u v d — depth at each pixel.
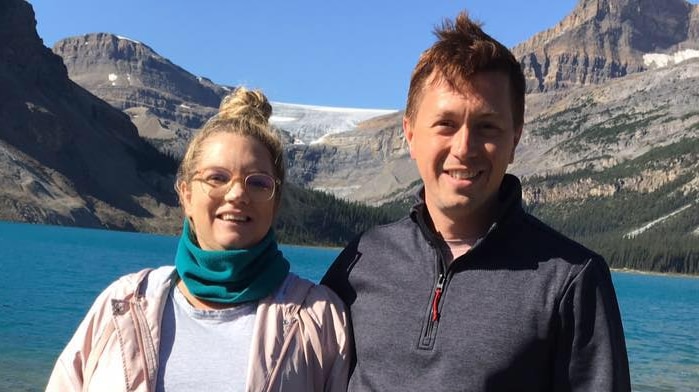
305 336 1.09
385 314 1.08
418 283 1.08
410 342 1.04
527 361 0.99
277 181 1.19
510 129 1.08
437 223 1.12
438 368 1.01
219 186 1.13
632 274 46.34
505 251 1.05
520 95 1.10
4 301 8.94
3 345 5.97
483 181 1.06
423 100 1.10
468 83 1.05
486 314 1.01
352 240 1.24
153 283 1.15
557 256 1.03
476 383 0.99
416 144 1.12
